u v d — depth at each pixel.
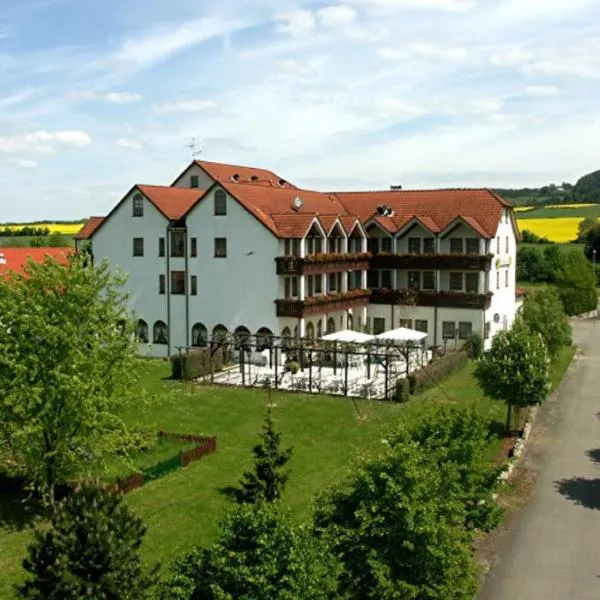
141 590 15.69
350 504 17.52
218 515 26.50
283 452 27.84
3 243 124.25
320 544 15.34
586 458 34.00
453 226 58.22
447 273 59.59
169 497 28.19
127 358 27.22
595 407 43.22
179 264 56.78
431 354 55.06
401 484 17.05
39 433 25.31
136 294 58.62
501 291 62.12
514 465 32.78
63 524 15.72
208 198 55.12
